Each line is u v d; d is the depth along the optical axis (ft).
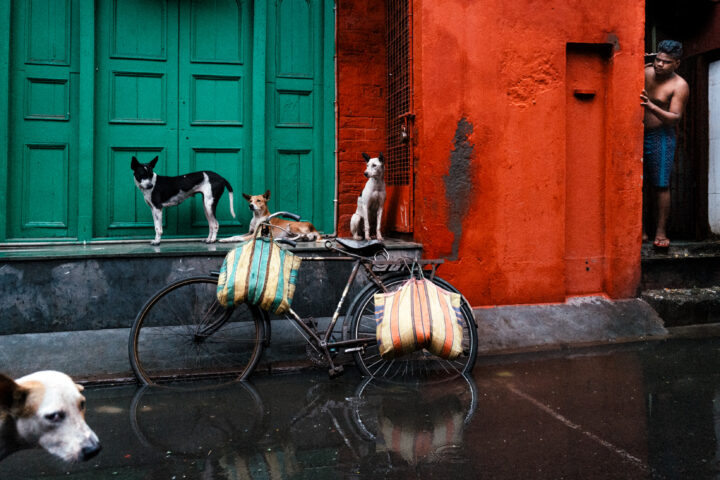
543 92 16.49
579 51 17.21
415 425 9.78
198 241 17.08
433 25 15.65
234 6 17.95
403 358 14.06
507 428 9.63
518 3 16.26
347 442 9.04
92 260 13.26
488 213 16.11
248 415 10.30
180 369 12.99
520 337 15.42
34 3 16.34
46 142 16.51
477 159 16.02
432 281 13.25
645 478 7.75
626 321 16.55
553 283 16.63
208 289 13.94
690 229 21.81
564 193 16.70
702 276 18.76
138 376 12.14
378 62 18.97
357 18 18.76
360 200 16.44
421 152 15.76
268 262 12.05
